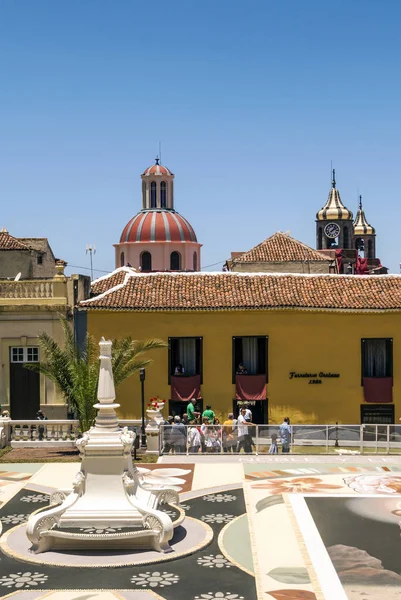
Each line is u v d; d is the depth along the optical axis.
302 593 19.38
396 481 30.30
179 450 35.75
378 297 48.09
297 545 22.83
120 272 54.47
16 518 25.69
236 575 20.61
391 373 47.31
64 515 22.25
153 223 93.31
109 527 22.14
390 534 23.72
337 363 47.38
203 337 47.19
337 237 107.00
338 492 28.62
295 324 47.31
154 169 95.25
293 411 47.31
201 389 47.25
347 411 47.31
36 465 33.41
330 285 49.28
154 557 21.58
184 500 27.77
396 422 47.47
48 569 20.95
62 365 37.88
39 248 64.81
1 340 46.16
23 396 46.19
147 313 46.97
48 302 46.31
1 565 21.27
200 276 50.12
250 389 46.97
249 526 24.69
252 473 31.92
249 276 50.00
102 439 22.48
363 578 20.27
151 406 38.25
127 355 38.50
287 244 73.81
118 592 19.52
